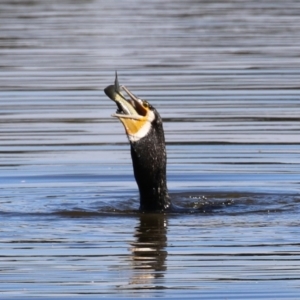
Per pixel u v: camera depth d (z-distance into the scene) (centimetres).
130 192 1677
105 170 1814
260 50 3078
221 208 1578
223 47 3133
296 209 1574
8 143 2012
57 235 1433
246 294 1199
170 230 1454
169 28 3538
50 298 1188
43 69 2792
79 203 1605
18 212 1552
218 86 2553
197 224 1488
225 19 3769
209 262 1309
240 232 1441
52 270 1283
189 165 1844
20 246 1383
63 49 3116
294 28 3522
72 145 1994
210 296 1194
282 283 1234
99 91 2511
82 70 2767
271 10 4028
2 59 2958
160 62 2881
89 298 1191
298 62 2872
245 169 1812
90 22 3703
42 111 2309
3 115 2273
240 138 2039
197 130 2111
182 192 1680
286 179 1753
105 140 2042
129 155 1922
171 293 1205
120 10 4069
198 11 4012
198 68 2791
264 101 2391
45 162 1861
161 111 2297
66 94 2484
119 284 1234
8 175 1778
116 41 3259
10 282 1241
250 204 1606
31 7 4150
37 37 3338
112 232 1451
